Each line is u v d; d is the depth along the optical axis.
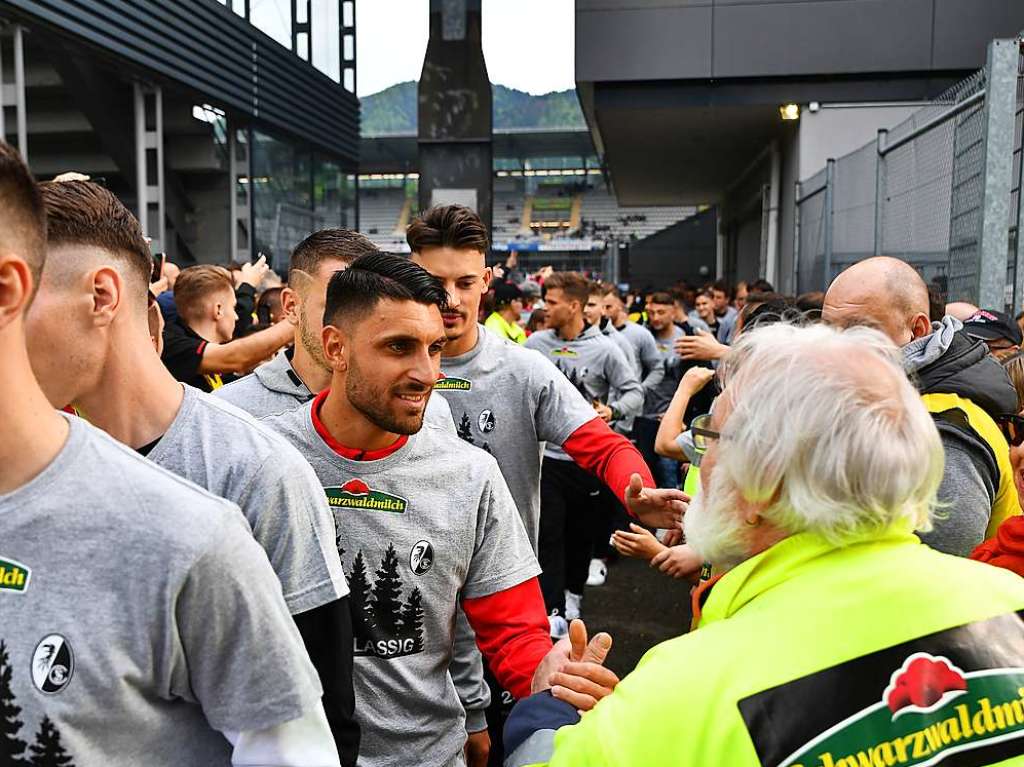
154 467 1.02
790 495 1.05
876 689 0.95
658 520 2.26
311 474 1.39
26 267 0.88
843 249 8.55
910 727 0.93
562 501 4.20
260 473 1.30
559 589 4.14
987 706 0.96
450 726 1.88
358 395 1.71
